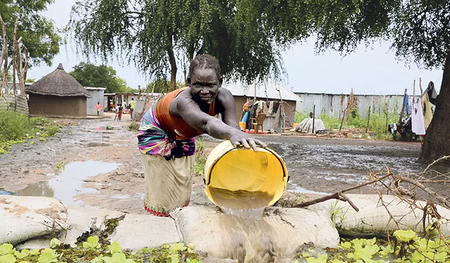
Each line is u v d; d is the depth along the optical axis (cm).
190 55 1906
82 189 608
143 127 362
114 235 308
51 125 1983
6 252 265
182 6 1731
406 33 1483
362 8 1209
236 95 2592
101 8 1966
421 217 338
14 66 1806
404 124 2080
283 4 1134
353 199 371
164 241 303
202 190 609
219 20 1841
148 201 378
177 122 321
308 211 347
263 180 331
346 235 357
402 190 345
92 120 2978
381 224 344
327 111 3631
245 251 286
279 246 296
